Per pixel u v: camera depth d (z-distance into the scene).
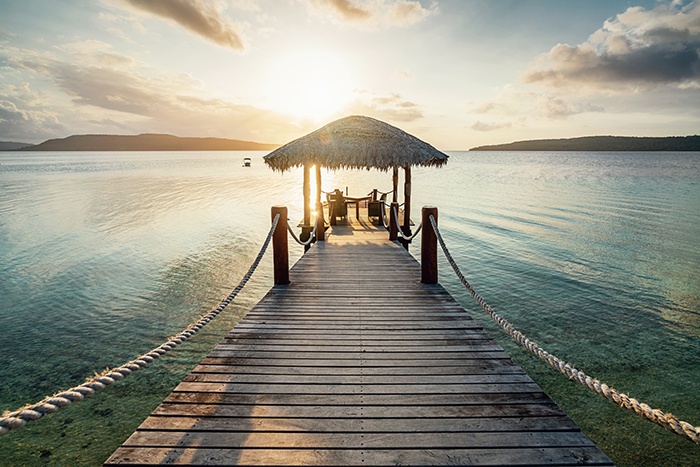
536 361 7.04
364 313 5.12
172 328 8.48
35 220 21.56
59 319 8.91
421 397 3.09
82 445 4.86
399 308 5.32
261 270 12.90
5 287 11.10
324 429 2.69
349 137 9.52
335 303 5.55
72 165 104.50
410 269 7.57
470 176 61.88
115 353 7.38
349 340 4.25
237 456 2.43
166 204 28.06
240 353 3.92
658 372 6.59
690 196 31.23
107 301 10.05
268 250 15.36
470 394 3.13
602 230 18.50
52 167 91.81
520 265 13.03
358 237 11.48
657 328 8.29
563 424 2.73
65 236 17.72
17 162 132.25
